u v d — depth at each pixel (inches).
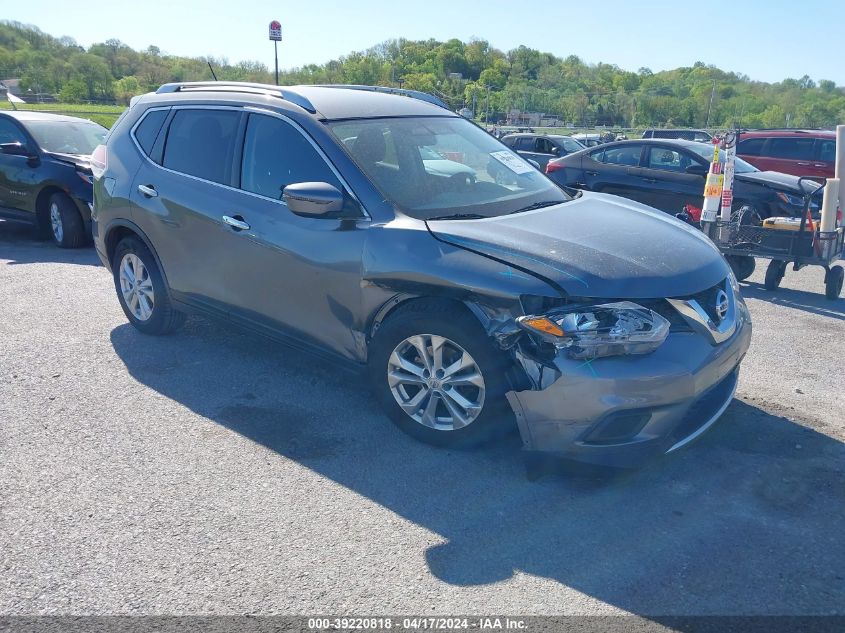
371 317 153.4
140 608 104.7
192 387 181.6
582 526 125.6
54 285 278.7
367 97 188.2
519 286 131.6
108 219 211.5
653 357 128.3
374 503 132.0
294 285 165.0
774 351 220.5
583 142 1026.7
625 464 129.8
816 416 170.6
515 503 132.3
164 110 202.1
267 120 175.8
